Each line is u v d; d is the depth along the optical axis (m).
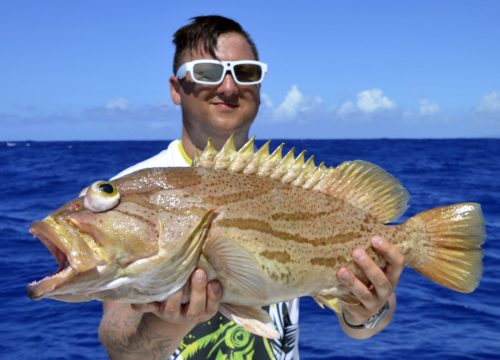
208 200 0.76
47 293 0.65
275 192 0.82
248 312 0.77
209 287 0.74
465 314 1.98
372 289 0.83
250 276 0.73
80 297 0.70
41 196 5.89
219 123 0.96
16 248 3.07
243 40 0.98
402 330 1.84
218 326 0.91
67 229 0.68
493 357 1.64
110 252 0.69
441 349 1.69
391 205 0.89
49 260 2.78
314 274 0.82
